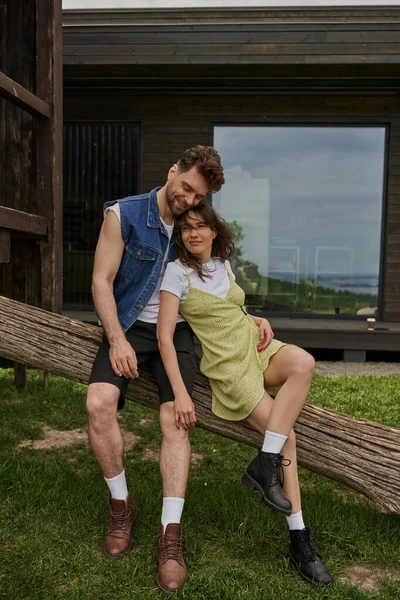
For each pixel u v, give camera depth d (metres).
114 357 2.00
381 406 4.25
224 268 2.22
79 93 7.51
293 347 2.13
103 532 2.23
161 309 2.07
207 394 2.31
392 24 6.10
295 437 2.26
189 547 2.13
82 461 3.08
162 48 6.31
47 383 4.81
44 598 1.79
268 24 6.21
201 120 7.52
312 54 6.21
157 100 7.51
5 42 4.39
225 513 2.36
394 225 7.44
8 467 2.76
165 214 2.14
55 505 2.40
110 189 7.64
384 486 2.26
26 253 4.72
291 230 7.77
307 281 7.79
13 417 3.87
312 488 2.86
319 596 1.85
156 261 2.12
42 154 4.17
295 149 7.66
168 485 1.99
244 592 1.85
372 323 6.54
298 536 2.00
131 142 7.60
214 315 2.11
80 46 6.35
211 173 1.94
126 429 3.76
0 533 2.19
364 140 7.54
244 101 7.47
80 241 7.71
